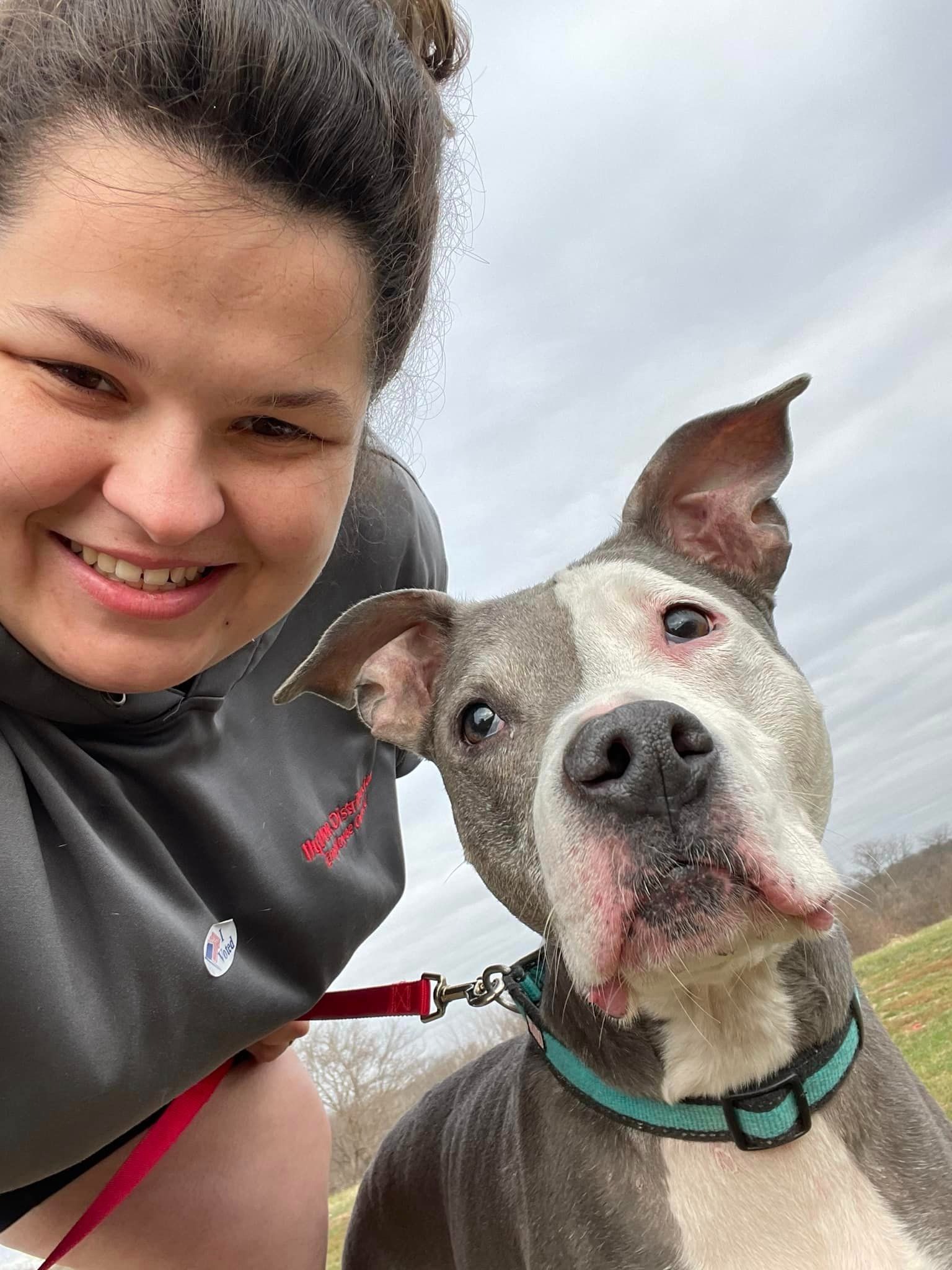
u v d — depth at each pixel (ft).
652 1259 1.15
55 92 0.89
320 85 0.93
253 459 1.07
